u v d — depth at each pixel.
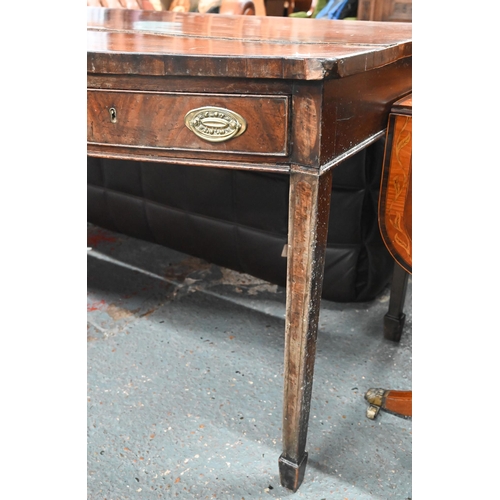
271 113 0.73
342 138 0.78
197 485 0.97
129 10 1.91
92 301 1.56
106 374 1.25
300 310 0.82
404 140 0.94
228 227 1.57
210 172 1.52
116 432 1.09
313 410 1.15
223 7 2.13
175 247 1.81
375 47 0.85
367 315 1.48
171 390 1.20
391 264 1.47
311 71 0.66
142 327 1.44
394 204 1.01
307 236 0.77
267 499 0.94
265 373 1.26
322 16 2.88
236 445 1.06
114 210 1.86
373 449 1.05
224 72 0.71
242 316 1.49
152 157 0.82
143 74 0.76
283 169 0.76
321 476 0.99
